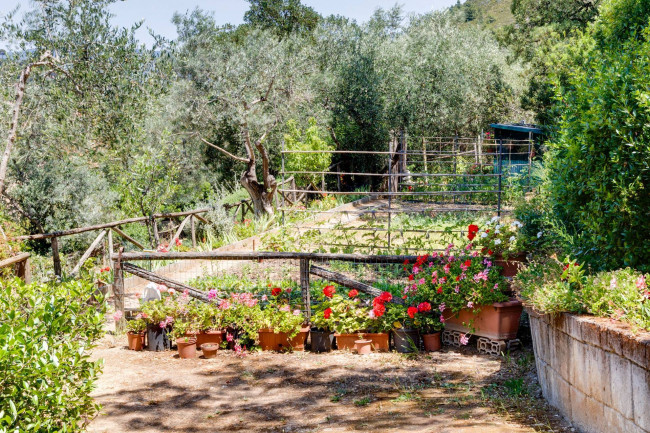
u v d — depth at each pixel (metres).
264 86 16.97
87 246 12.44
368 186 21.34
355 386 5.20
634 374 3.01
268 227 14.07
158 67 11.14
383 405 4.65
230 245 11.72
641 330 3.14
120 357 6.35
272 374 5.64
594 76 4.61
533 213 7.25
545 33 21.48
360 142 21.36
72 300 3.96
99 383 5.44
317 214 14.99
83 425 3.69
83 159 12.23
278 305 6.60
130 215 11.02
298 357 6.17
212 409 4.77
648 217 4.16
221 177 22.00
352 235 10.35
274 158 21.19
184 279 9.38
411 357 5.96
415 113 21.66
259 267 9.62
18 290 3.79
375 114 20.84
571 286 4.05
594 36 10.07
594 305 3.68
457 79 22.73
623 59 4.42
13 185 11.66
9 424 2.74
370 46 21.19
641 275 3.71
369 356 6.08
